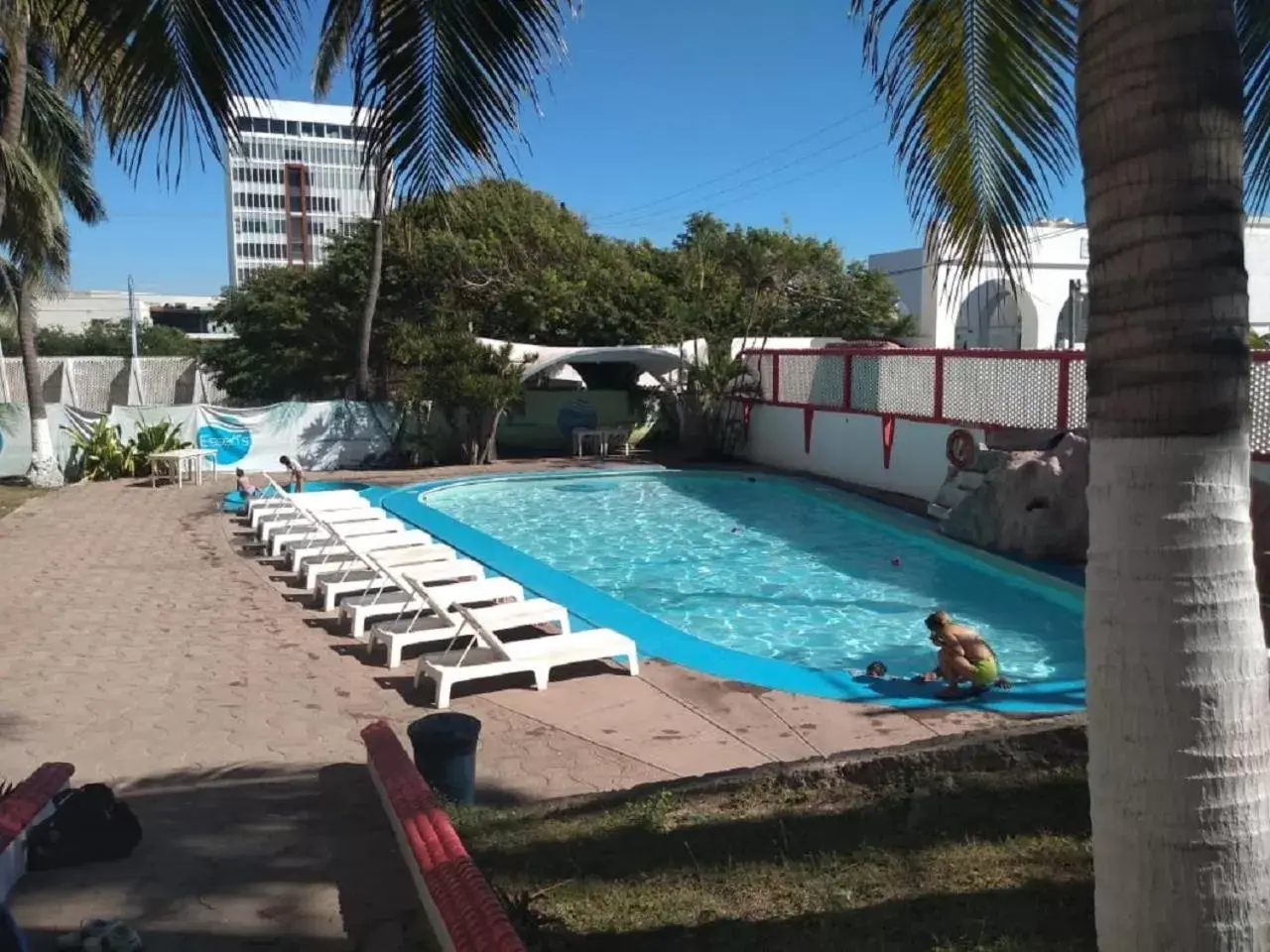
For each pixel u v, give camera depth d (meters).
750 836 4.79
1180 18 2.28
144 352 60.06
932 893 4.08
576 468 21.84
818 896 4.12
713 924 3.91
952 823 4.80
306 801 5.55
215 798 5.60
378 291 25.88
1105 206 2.39
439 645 9.16
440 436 23.12
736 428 23.45
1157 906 2.35
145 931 4.06
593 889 4.31
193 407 21.12
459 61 5.26
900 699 7.81
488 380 21.72
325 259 29.02
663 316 26.00
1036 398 14.60
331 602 10.34
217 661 8.57
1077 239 27.78
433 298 27.20
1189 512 2.29
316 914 4.19
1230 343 2.30
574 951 3.73
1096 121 2.40
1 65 16.67
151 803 5.53
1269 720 2.37
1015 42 5.63
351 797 5.61
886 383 18.27
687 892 4.23
